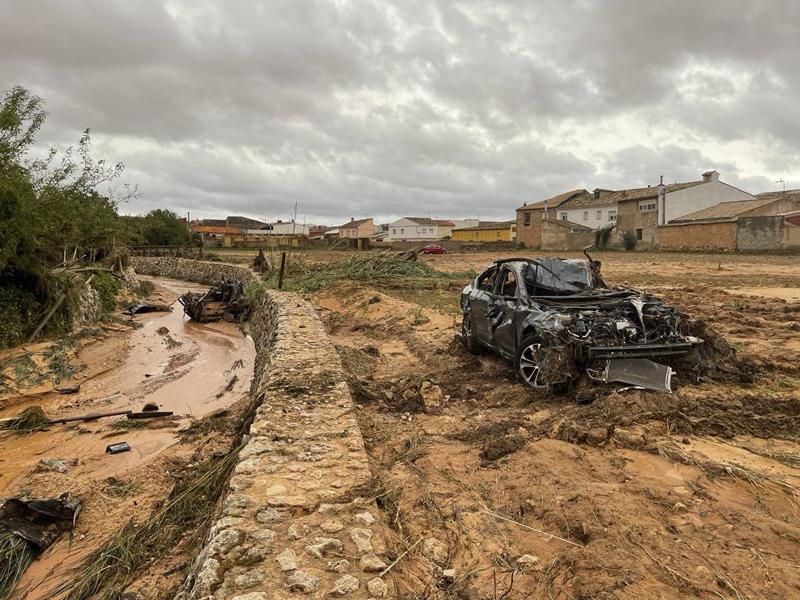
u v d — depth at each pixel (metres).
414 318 14.97
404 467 5.46
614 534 3.89
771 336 10.98
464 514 4.44
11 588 4.64
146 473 6.84
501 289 9.28
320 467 4.97
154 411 9.87
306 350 10.20
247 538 3.75
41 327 14.93
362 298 19.78
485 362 9.72
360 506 4.26
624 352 6.78
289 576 3.33
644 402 6.21
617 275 27.75
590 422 5.96
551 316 7.30
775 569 3.40
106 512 5.92
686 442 5.46
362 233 106.12
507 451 5.61
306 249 66.12
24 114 14.80
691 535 3.84
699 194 60.56
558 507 4.39
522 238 73.12
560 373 6.91
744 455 5.14
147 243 64.88
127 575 4.39
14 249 14.26
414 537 4.11
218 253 66.44
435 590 3.45
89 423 9.34
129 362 14.59
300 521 4.00
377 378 9.32
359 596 3.18
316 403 6.85
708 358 7.34
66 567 4.88
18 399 10.73
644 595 3.22
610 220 67.94
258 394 8.35
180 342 17.83
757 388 6.86
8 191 14.03
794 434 5.62
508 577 3.59
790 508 4.16
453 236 93.25
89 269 20.20
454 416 7.05
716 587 3.26
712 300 17.16
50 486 6.62
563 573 3.57
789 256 42.59
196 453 7.46
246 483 4.61
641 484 4.64
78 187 17.56
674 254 49.31
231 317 22.89
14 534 5.15
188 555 4.48
